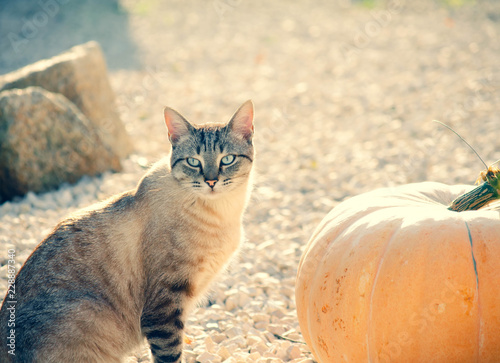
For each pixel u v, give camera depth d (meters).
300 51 15.70
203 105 11.45
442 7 20.27
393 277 3.03
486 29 16.66
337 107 11.16
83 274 3.65
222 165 4.07
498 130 8.84
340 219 3.59
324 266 3.40
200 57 15.44
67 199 6.88
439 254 2.96
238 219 4.19
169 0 22.45
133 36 17.61
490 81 11.45
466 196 3.34
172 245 3.80
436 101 10.74
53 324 3.42
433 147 8.59
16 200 6.99
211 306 4.91
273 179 8.09
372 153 8.72
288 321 4.65
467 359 2.92
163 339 3.67
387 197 3.69
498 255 2.92
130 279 3.81
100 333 3.59
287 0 22.47
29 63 14.30
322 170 8.27
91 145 7.55
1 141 6.84
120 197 4.08
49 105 7.15
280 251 5.95
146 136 9.70
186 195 3.91
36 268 3.66
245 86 12.90
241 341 4.27
